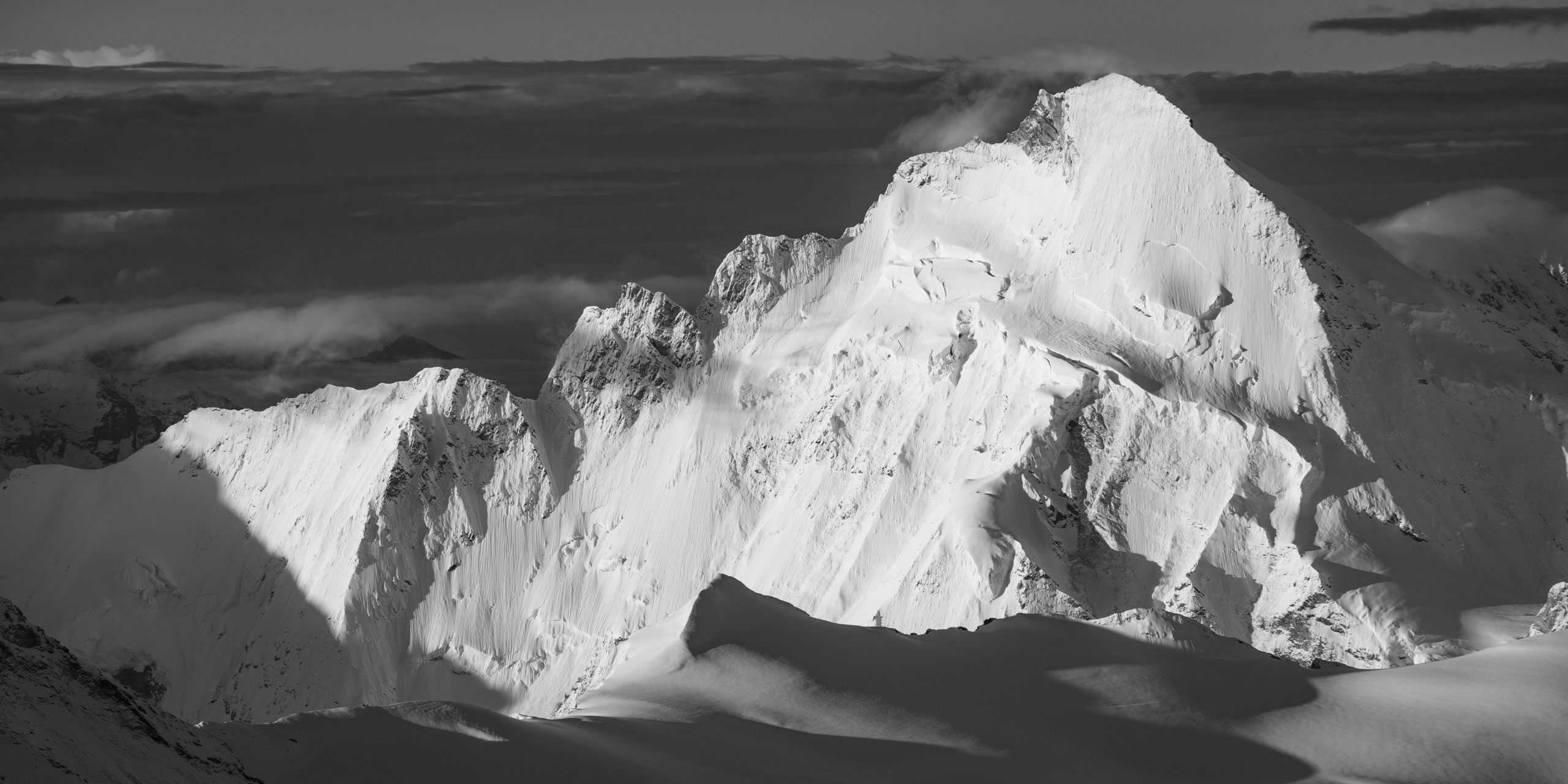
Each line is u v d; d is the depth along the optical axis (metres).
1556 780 150.25
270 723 142.50
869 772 150.62
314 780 134.00
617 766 143.62
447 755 140.50
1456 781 149.75
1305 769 153.50
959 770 151.88
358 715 145.62
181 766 129.38
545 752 143.88
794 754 153.12
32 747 121.75
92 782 121.75
